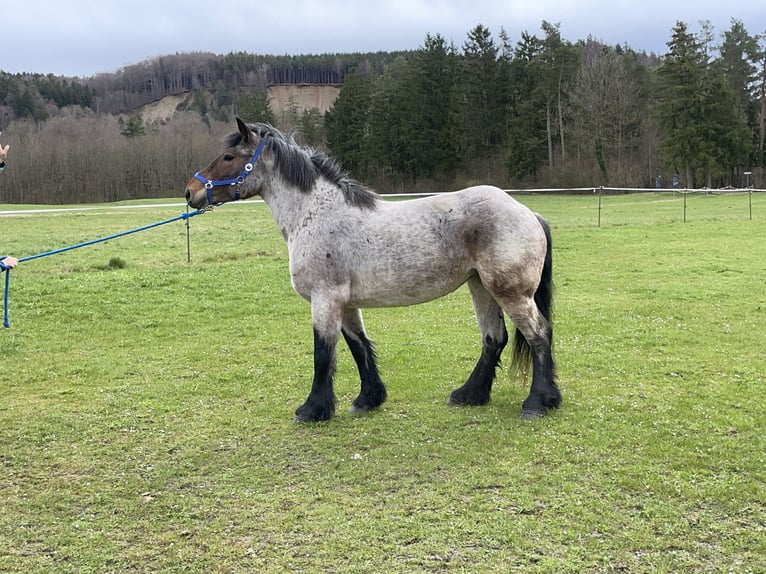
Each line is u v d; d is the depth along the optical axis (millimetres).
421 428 5578
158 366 7828
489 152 69562
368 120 65625
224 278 13570
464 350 8375
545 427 5480
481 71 69062
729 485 4324
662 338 8617
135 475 4773
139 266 15391
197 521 4055
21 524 4062
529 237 5387
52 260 16672
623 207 38125
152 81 127375
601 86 62000
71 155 68875
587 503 4129
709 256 15984
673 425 5480
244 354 8352
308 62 144250
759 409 5836
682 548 3615
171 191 70000
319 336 5637
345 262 5539
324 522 3975
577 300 11406
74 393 6785
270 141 5742
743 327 9164
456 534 3791
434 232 5480
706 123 56281
